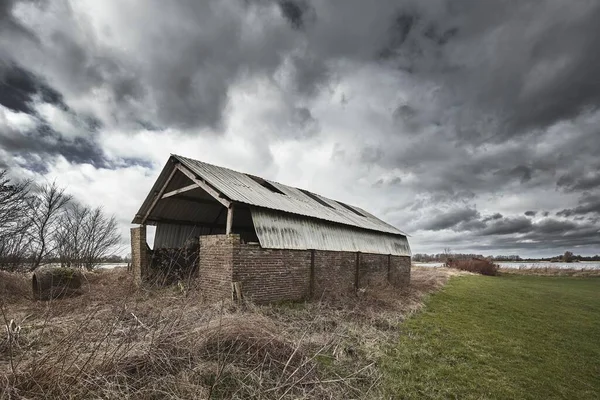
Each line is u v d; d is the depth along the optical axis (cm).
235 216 1636
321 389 452
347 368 557
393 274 1936
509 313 1335
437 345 779
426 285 2097
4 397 344
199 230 1563
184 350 479
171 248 1398
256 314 740
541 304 1656
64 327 560
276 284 1058
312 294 1196
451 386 560
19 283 1159
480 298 1727
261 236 1023
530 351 821
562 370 705
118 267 1858
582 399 573
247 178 1429
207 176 1080
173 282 1175
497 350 802
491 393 552
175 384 401
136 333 530
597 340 1000
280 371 487
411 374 584
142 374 425
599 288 2792
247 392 421
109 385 374
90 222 2520
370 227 1791
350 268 1477
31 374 372
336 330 748
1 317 733
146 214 1285
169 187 1244
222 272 957
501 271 5019
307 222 1282
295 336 652
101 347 471
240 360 491
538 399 552
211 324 575
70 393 353
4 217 1648
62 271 1059
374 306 1123
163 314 639
